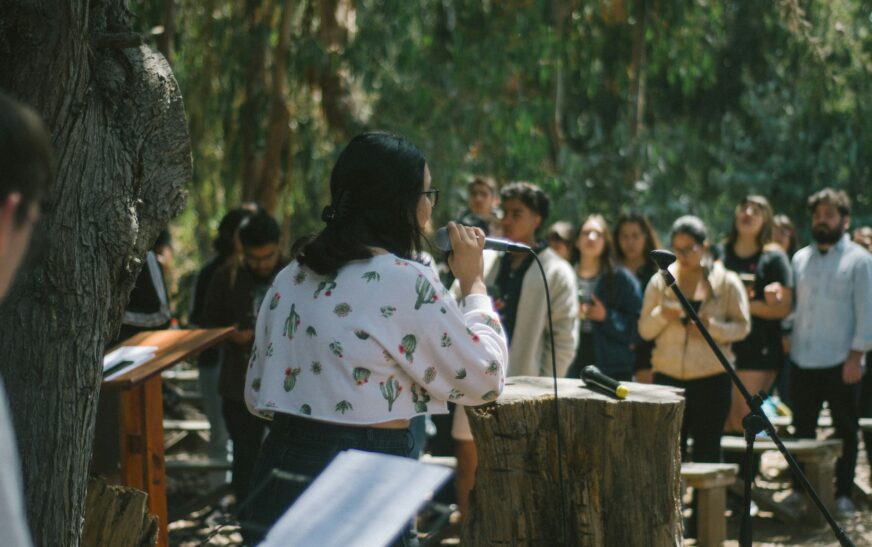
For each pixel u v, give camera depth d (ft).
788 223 29.12
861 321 20.77
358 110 33.40
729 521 20.93
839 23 39.70
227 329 14.76
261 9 31.40
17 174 3.73
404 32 31.12
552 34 33.53
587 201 38.19
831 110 41.68
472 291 9.00
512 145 33.09
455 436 17.21
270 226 17.99
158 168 9.52
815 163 43.50
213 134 34.65
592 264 21.26
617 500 11.53
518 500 11.66
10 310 8.57
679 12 36.47
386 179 8.45
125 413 14.10
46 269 8.62
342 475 6.53
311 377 8.25
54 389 8.67
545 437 11.67
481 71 32.81
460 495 17.24
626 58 39.86
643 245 23.30
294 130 33.60
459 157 32.78
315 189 34.55
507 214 16.87
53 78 8.54
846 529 20.18
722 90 46.26
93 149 8.92
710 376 19.13
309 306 8.38
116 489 10.60
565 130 47.34
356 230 8.46
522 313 16.61
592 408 11.57
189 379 31.01
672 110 47.39
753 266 22.17
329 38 31.24
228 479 20.27
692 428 19.60
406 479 6.45
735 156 45.34
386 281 8.23
